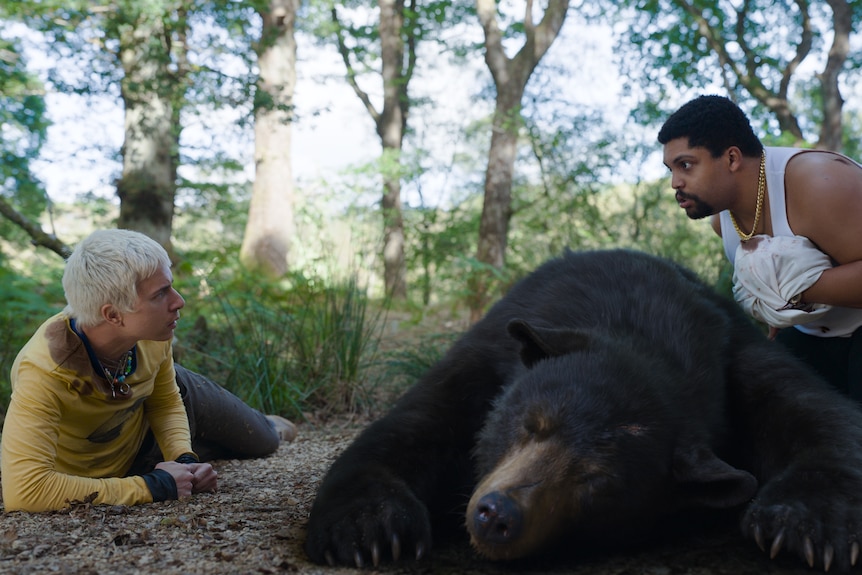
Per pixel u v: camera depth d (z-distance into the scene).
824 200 3.41
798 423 2.83
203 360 6.47
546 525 2.32
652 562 2.56
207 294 7.46
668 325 3.03
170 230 11.77
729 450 2.97
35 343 3.24
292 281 7.72
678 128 3.53
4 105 12.83
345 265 7.08
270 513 3.13
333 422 5.96
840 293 3.40
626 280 3.26
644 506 2.46
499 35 16.39
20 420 3.15
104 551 2.60
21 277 7.45
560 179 17.95
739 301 3.75
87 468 3.54
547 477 2.34
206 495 3.43
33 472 3.09
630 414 2.47
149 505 3.22
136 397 3.52
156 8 8.95
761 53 17.16
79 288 3.15
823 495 2.47
